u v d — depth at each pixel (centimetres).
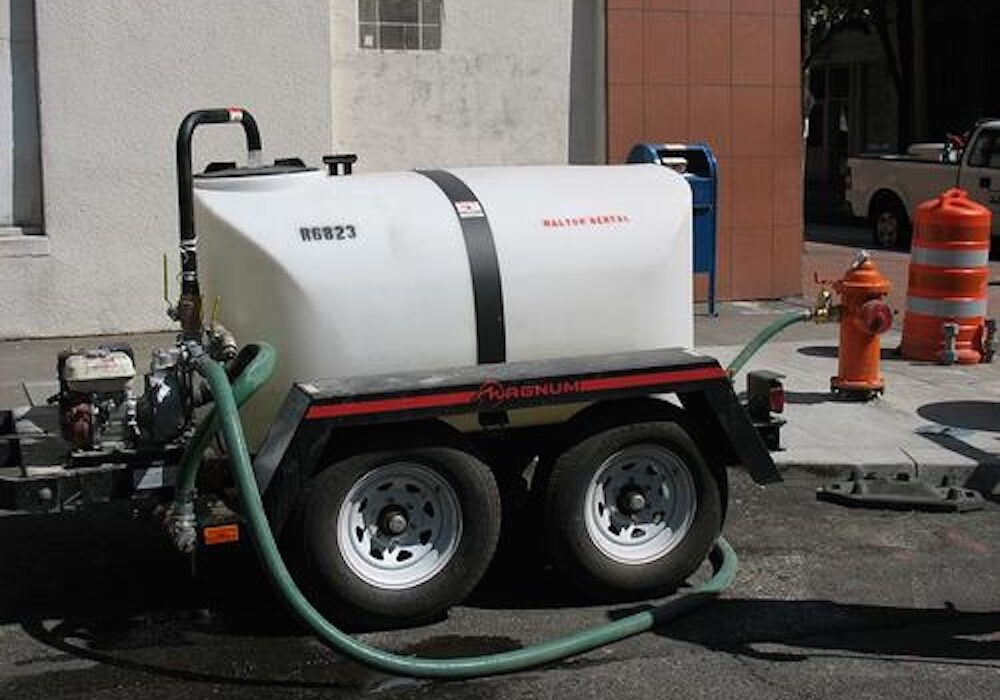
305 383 516
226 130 1112
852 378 914
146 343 1077
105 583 594
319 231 528
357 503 518
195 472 498
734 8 1269
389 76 1170
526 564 611
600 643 517
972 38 2836
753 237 1313
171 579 599
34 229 1090
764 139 1301
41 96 1062
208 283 545
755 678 491
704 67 1266
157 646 523
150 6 1078
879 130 3050
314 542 506
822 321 744
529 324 551
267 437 500
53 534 664
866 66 3078
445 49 1183
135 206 1098
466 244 542
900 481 747
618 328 568
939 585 596
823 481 766
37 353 1041
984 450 798
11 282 1077
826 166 3219
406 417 511
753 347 710
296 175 545
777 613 559
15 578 601
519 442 579
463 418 548
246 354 508
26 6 1066
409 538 529
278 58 1118
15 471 556
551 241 555
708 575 605
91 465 519
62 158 1073
